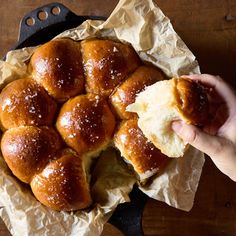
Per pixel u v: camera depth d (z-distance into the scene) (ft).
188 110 1.50
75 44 1.69
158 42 1.68
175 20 1.85
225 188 1.83
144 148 1.63
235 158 1.57
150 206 1.83
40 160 1.61
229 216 1.83
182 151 1.59
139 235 1.68
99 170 1.73
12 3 1.86
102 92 1.67
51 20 1.69
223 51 1.84
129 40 1.69
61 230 1.64
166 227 1.83
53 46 1.65
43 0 1.86
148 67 1.71
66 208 1.64
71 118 1.63
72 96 1.67
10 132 1.64
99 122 1.63
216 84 1.64
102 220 1.65
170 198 1.66
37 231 1.63
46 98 1.65
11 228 1.65
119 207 1.69
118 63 1.65
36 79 1.65
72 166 1.62
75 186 1.62
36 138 1.61
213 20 1.85
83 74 1.67
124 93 1.65
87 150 1.65
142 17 1.65
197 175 1.68
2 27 1.86
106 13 1.86
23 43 1.69
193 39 1.84
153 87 1.58
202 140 1.53
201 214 1.83
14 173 1.65
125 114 1.66
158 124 1.56
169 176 1.67
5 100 1.64
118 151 1.74
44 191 1.62
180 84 1.51
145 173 1.66
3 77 1.69
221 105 1.65
